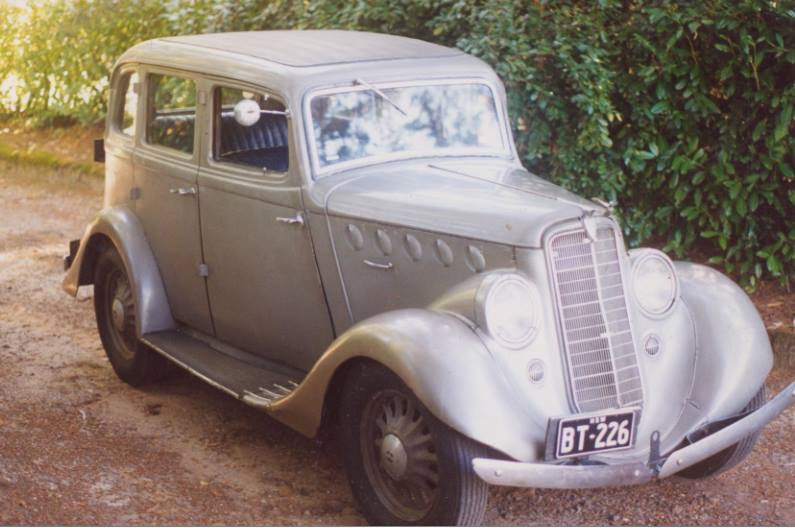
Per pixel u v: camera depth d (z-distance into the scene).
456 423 4.07
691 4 7.05
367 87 5.30
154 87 6.16
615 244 4.54
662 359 4.66
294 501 4.94
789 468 5.29
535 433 4.26
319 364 4.54
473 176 5.14
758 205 7.27
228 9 9.41
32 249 9.52
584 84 7.07
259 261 5.44
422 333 4.22
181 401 6.22
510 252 4.39
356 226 4.93
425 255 4.69
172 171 5.92
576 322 4.41
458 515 4.24
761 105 7.02
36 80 13.33
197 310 5.99
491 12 7.26
